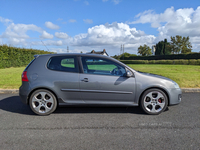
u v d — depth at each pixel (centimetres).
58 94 372
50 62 386
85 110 412
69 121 341
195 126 312
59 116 371
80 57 387
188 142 253
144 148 236
